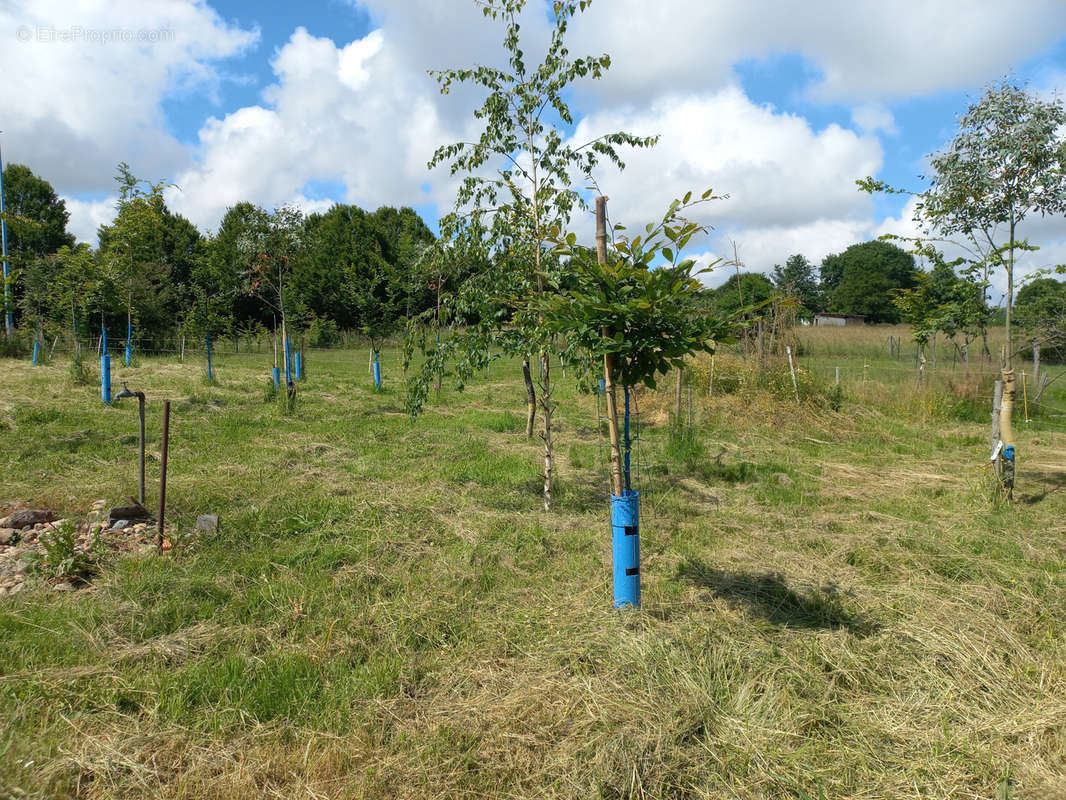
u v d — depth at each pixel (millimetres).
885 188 7148
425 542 5172
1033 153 6230
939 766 2621
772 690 3100
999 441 6707
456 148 5902
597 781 2506
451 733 2793
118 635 3529
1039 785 2494
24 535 5004
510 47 5723
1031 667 3299
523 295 5688
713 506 6488
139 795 2436
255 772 2553
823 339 26812
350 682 3168
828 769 2607
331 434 9406
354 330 35281
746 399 12516
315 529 5258
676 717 2871
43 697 2932
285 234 11508
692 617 3873
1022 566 4773
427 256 6145
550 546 5145
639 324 3432
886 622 3848
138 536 4961
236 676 3166
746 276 20094
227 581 4234
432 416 11609
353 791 2471
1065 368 18125
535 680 3195
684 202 3301
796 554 5023
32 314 18672
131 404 11031
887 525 5828
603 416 12164
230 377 16422
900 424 11891
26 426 8844
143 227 14797
